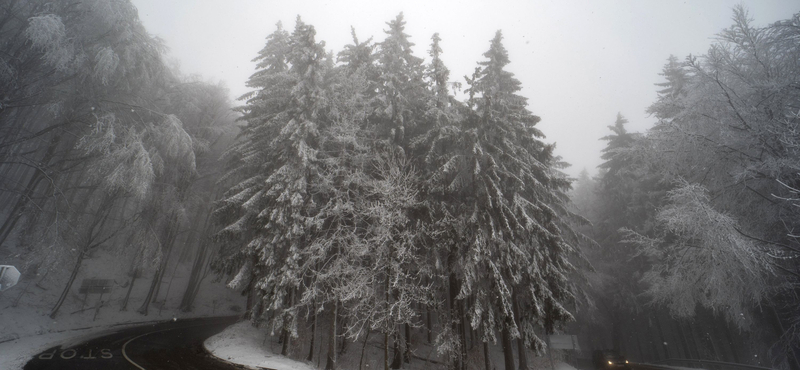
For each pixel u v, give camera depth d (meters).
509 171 15.95
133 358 11.91
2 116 16.20
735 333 23.52
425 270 13.80
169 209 20.50
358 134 16.28
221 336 15.70
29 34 14.25
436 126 15.70
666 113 17.38
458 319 13.98
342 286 12.57
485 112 15.17
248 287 16.22
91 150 16.36
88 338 15.07
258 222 15.03
